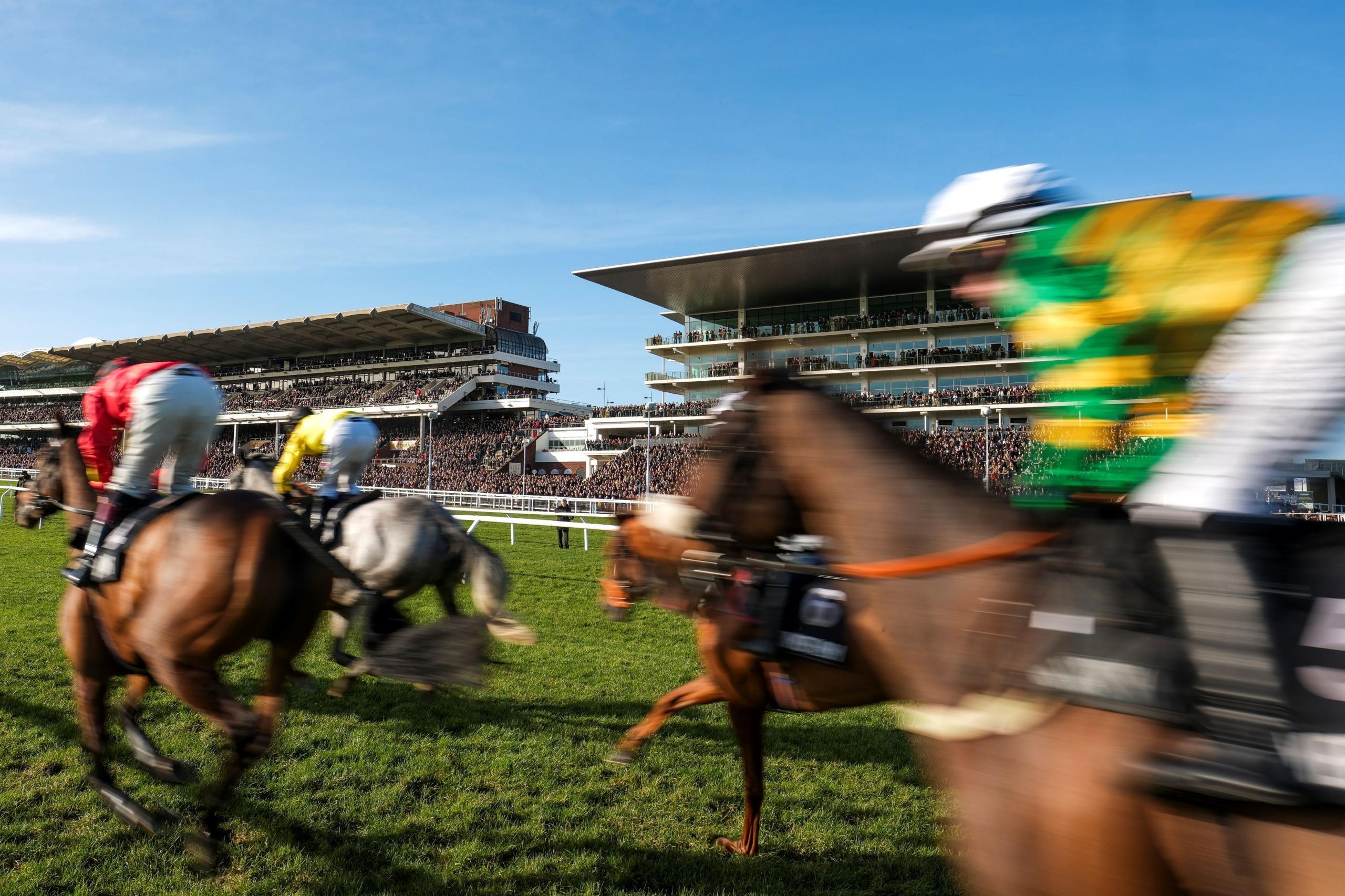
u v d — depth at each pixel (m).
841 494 1.34
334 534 4.28
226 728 2.58
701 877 2.72
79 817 2.99
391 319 38.03
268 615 2.62
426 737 4.00
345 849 2.84
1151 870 0.95
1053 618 1.04
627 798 3.35
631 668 5.63
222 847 2.79
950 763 1.13
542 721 4.34
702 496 1.76
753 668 2.43
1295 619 0.90
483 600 4.23
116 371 3.03
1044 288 1.15
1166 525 1.00
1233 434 1.00
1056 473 1.16
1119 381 1.10
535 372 46.78
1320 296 0.96
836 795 3.43
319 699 4.58
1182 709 0.93
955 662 1.13
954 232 1.27
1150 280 1.06
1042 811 1.00
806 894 2.62
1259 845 0.89
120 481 2.88
